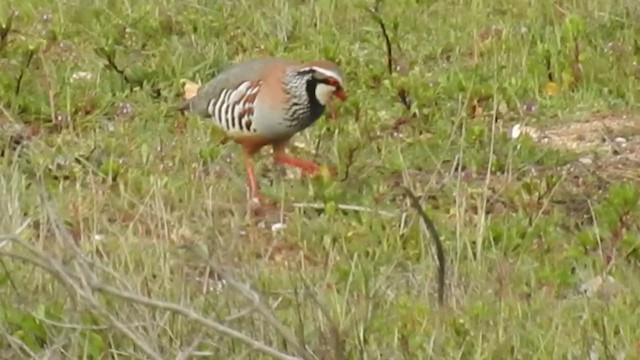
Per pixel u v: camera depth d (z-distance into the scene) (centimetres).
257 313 994
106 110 1534
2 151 1431
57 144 1441
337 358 963
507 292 1183
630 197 1311
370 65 1650
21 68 1581
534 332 1102
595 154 1469
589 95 1600
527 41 1716
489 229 1280
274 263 1230
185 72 1623
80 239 1234
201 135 1462
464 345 1077
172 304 930
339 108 1518
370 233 1284
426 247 1252
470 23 1755
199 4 1781
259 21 1747
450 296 1166
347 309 1112
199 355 962
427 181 1404
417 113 1538
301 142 1465
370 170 1409
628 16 1759
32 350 1022
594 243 1278
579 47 1678
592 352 1063
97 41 1681
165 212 1273
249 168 1358
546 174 1414
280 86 1327
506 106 1570
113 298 1053
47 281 1118
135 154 1436
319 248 1267
